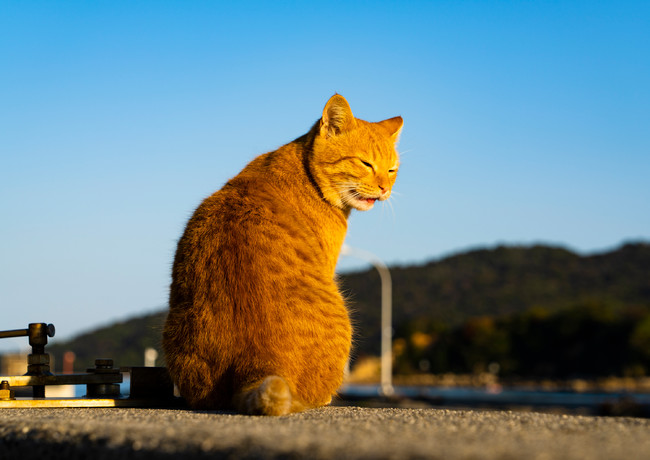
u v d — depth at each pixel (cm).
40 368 543
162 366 545
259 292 461
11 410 487
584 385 6962
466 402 3438
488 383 7875
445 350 9288
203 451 284
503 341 8825
